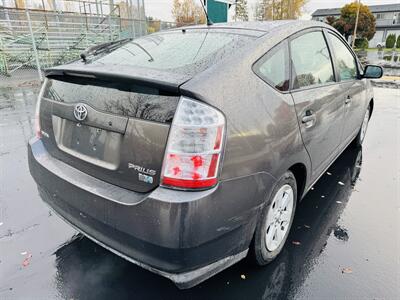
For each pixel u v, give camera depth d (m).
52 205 2.11
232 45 1.94
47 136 2.15
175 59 1.89
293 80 2.14
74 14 13.24
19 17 13.07
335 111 2.74
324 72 2.65
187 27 2.57
